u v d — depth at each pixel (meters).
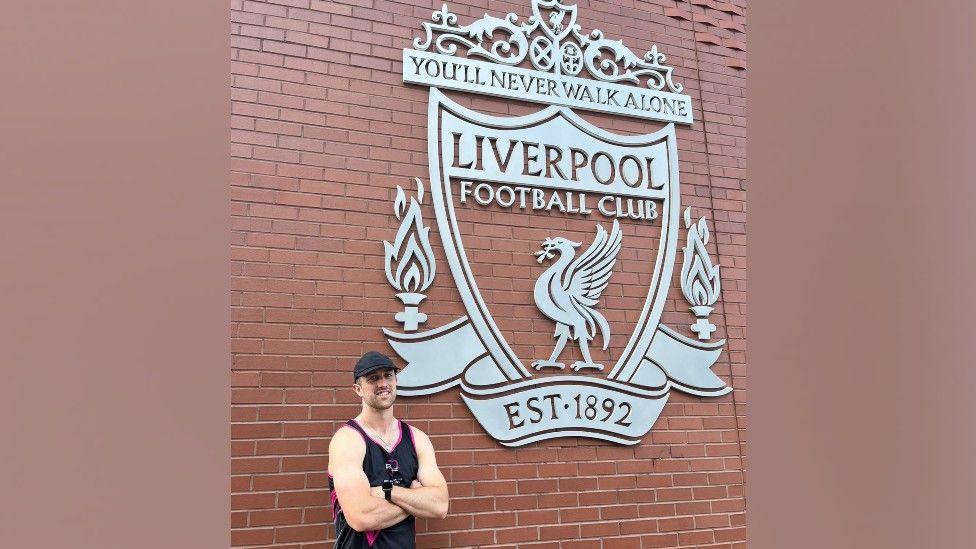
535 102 4.30
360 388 3.29
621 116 4.52
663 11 4.81
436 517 3.20
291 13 3.86
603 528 3.93
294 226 3.67
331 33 3.92
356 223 3.78
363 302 3.71
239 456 3.38
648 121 4.59
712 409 4.36
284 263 3.62
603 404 4.09
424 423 3.71
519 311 4.03
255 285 3.55
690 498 4.16
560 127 4.32
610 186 4.37
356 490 3.04
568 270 4.17
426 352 3.77
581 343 4.10
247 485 3.37
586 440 4.02
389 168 3.90
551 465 3.91
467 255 3.99
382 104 3.95
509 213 4.12
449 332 3.84
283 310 3.57
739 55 4.95
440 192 3.96
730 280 4.59
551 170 4.25
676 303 4.42
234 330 3.48
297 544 3.38
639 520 4.01
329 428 3.53
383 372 3.28
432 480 3.26
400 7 4.10
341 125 3.85
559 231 4.22
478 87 4.15
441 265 3.92
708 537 4.12
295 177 3.71
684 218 4.55
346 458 3.12
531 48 4.36
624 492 4.02
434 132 4.01
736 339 4.52
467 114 4.11
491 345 3.91
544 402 3.95
